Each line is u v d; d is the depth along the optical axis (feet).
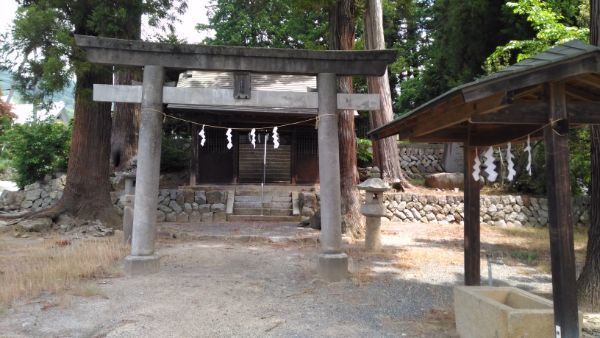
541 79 9.41
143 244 19.95
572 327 9.17
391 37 74.84
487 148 14.84
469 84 9.50
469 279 14.67
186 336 12.32
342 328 13.19
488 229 37.83
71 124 49.60
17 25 26.84
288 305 15.55
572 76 9.21
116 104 54.54
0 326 12.84
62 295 15.96
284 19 66.44
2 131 66.69
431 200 42.24
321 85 20.72
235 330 12.89
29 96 29.66
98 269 19.95
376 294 17.19
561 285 9.28
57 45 27.40
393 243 29.91
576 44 10.51
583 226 39.14
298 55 20.29
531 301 11.23
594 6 16.49
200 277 19.29
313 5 30.66
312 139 49.08
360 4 32.35
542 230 37.78
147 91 20.20
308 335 12.57
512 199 41.52
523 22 42.50
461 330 12.21
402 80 75.87
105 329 12.78
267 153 51.37
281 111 43.88
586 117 10.05
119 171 50.21
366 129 67.82
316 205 42.57
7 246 26.09
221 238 30.40
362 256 24.95
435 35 61.16
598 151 15.96
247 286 17.95
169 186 50.24
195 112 44.42
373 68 20.74
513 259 25.35
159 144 20.48
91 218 34.37
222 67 20.48
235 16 66.39
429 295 17.11
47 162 45.34
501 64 38.73
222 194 43.88
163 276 19.31
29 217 33.40
